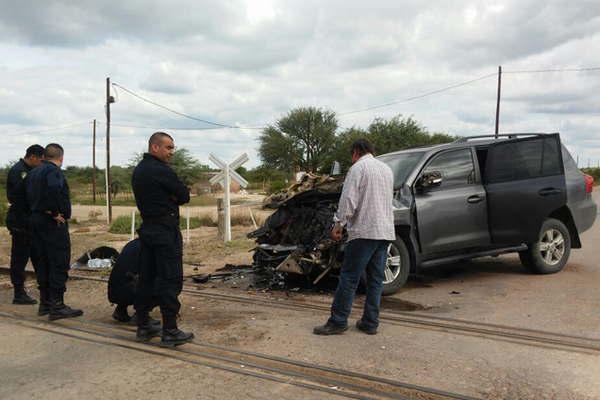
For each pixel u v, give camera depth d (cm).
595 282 739
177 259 500
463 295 683
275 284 762
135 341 518
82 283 795
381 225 509
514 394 384
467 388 395
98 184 7350
